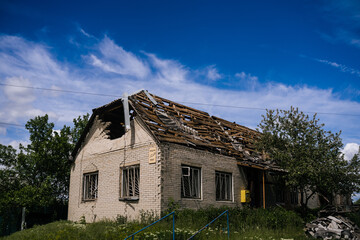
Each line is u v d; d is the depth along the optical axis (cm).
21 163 1972
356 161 1605
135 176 1451
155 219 1250
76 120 2370
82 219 1625
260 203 1791
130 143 1497
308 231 1332
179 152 1416
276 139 1728
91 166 1700
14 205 1853
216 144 1670
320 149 1608
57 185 2141
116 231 1120
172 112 1691
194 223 1205
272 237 1128
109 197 1533
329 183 1606
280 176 1831
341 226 1344
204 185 1488
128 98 1546
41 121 2134
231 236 1089
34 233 1281
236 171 1692
